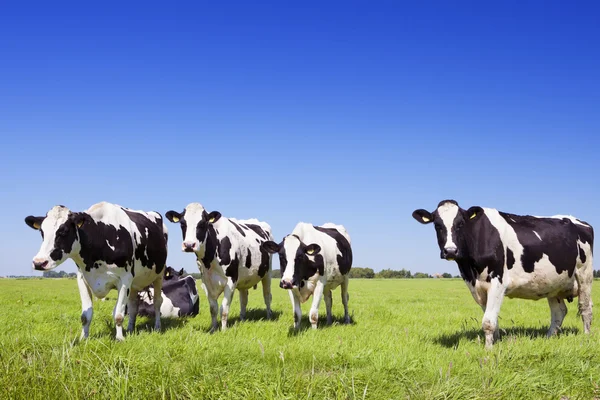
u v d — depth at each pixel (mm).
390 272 117938
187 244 10711
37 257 8680
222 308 11594
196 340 8234
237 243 12062
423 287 44062
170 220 11453
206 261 11266
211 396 5652
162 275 12008
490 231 9078
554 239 9641
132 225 10531
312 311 11281
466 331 11117
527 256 9289
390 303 21094
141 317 14148
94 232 9516
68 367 6059
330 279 12016
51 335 10016
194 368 6289
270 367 6707
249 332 10672
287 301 21797
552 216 10578
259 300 22250
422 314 15891
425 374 6520
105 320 12203
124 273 10016
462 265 9266
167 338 8859
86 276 9594
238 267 11984
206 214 11180
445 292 33188
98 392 5633
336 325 12477
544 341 8781
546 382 6070
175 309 14305
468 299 25047
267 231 15484
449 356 7613
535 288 9602
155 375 5980
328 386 5766
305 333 10227
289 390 5715
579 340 8766
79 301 19203
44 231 8859
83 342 7520
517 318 14812
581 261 10336
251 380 5961
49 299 19984
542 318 14977
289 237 10977
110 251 9734
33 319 12828
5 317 12883
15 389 5605
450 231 8719
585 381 6262
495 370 6355
